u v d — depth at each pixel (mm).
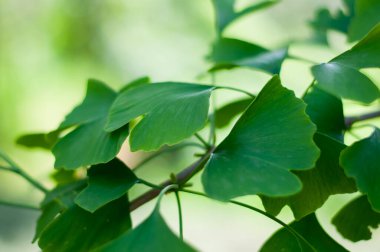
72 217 616
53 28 2123
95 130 636
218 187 559
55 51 2109
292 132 572
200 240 1974
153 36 2096
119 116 619
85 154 620
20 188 2006
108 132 619
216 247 1948
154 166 1941
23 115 2082
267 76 1880
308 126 572
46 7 2131
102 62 2092
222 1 833
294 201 603
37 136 743
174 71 2061
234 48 731
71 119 667
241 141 579
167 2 2137
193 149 1957
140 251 558
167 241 558
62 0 2133
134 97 630
